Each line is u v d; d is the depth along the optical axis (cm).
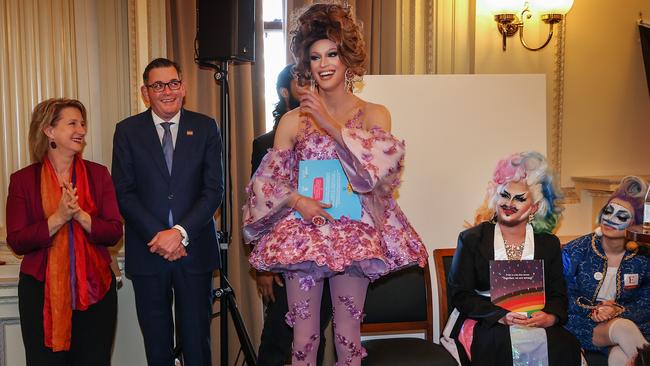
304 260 183
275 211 193
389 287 299
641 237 233
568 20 405
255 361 294
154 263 267
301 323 195
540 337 260
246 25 312
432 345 276
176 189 270
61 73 341
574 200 408
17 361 310
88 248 264
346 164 187
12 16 333
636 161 423
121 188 269
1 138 333
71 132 262
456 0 387
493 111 339
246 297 375
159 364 271
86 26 344
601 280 290
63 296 256
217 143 283
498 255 275
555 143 404
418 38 386
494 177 284
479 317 268
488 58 393
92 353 266
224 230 310
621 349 271
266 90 383
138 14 347
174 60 358
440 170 335
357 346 196
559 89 402
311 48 194
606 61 413
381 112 201
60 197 261
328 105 201
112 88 351
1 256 333
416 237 201
